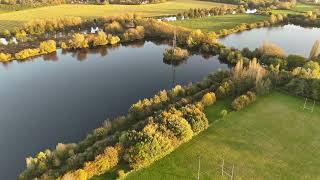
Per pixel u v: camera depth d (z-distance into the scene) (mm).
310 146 112062
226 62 191500
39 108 146375
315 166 103625
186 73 178625
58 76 175750
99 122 135250
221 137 114875
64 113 142250
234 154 107562
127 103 149125
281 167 103000
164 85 165375
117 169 98500
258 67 145500
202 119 117500
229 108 130375
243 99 130750
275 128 120250
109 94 157000
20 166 113000
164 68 184500
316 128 120625
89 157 100438
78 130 130500
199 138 114312
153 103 129750
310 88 137125
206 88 145500
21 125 134500
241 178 98500
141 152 98500
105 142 106938
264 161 105188
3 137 127250
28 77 175000
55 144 122625
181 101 128875
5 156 117375
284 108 131500
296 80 141500
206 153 107438
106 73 178875
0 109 145875
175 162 103188
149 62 192500
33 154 117938
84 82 169125
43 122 136125
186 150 108500
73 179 90188
